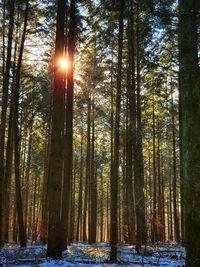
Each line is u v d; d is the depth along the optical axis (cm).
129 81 1856
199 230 596
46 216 2156
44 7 1888
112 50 2252
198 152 621
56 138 1209
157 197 3578
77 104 2495
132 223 2058
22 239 1764
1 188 1457
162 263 1173
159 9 1641
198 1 923
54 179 1195
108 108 2756
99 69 2295
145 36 1714
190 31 672
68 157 1586
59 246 1185
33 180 4597
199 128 632
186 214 613
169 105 2678
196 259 588
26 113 2584
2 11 1992
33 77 2205
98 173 4494
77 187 4803
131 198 2048
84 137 3691
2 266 1005
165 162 3812
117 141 1159
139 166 1549
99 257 1268
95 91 2527
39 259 1116
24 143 3450
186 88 652
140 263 1146
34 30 1997
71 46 1625
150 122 3025
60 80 1255
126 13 1675
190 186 614
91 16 1650
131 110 1675
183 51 670
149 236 2800
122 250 1605
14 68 1980
